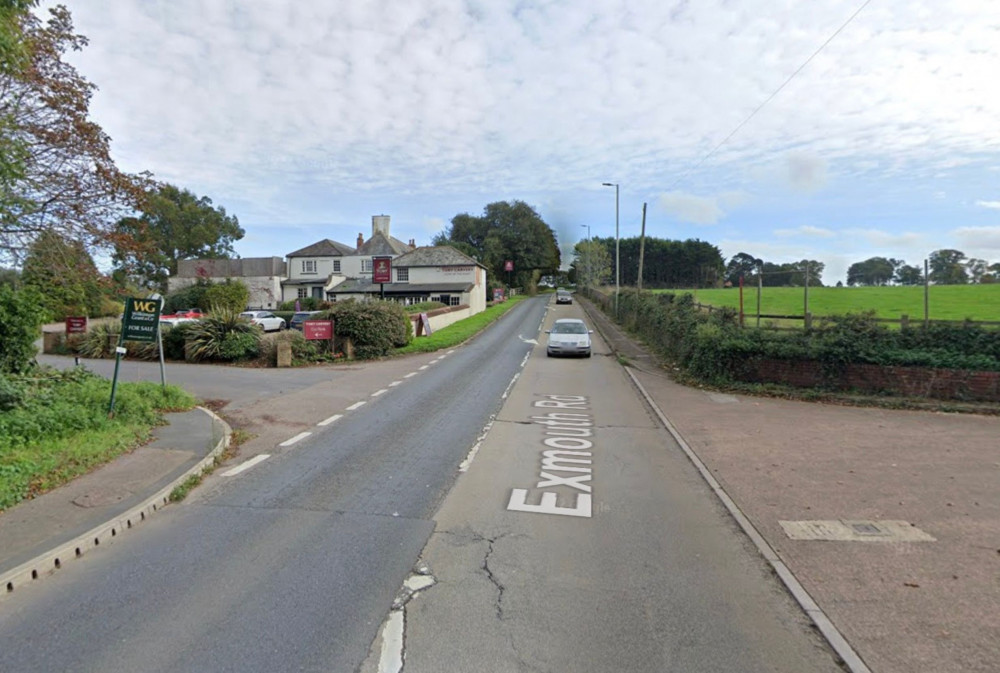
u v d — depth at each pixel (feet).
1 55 25.81
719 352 46.24
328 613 12.71
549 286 372.38
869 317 43.93
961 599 13.20
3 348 36.63
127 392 34.60
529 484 22.24
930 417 35.09
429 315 97.09
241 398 40.93
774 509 19.35
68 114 38.32
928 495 20.53
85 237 40.22
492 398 41.45
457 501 20.22
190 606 12.98
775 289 90.33
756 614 12.84
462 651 11.32
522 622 12.41
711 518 18.80
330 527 17.74
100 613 12.67
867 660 10.93
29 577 14.19
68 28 38.88
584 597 13.55
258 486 21.79
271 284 194.18
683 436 30.22
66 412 27.02
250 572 14.67
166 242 229.25
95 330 75.56
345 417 34.60
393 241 215.92
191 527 17.71
